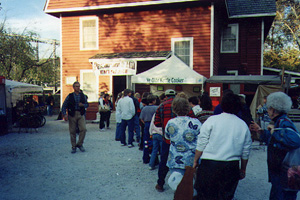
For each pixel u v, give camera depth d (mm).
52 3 14688
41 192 4328
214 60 13531
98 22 14492
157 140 5371
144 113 6008
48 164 5984
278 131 2547
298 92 14578
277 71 15992
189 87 12273
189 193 2896
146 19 13805
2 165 5918
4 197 4117
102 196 4152
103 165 5891
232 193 2742
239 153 2750
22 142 8680
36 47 20672
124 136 7992
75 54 14859
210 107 4523
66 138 9414
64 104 7043
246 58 15516
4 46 18484
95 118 14500
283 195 2588
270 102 2725
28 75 21562
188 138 3328
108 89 14375
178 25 13305
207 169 2746
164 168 4305
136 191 4355
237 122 2803
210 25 12789
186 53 13320
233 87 11227
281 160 2551
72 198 4078
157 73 10852
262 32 15227
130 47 14086
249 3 15406
